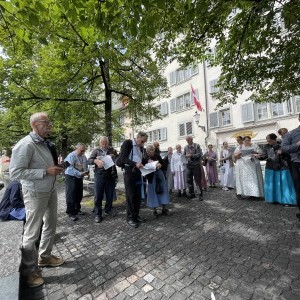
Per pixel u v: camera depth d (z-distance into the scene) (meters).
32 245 2.87
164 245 3.90
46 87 7.82
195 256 3.44
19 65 7.82
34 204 2.87
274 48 6.55
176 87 26.19
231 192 8.18
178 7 4.10
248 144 7.05
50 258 3.33
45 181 2.92
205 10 4.49
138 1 2.91
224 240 3.95
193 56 7.29
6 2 2.87
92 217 5.83
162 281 2.85
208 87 22.91
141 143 5.32
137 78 9.73
